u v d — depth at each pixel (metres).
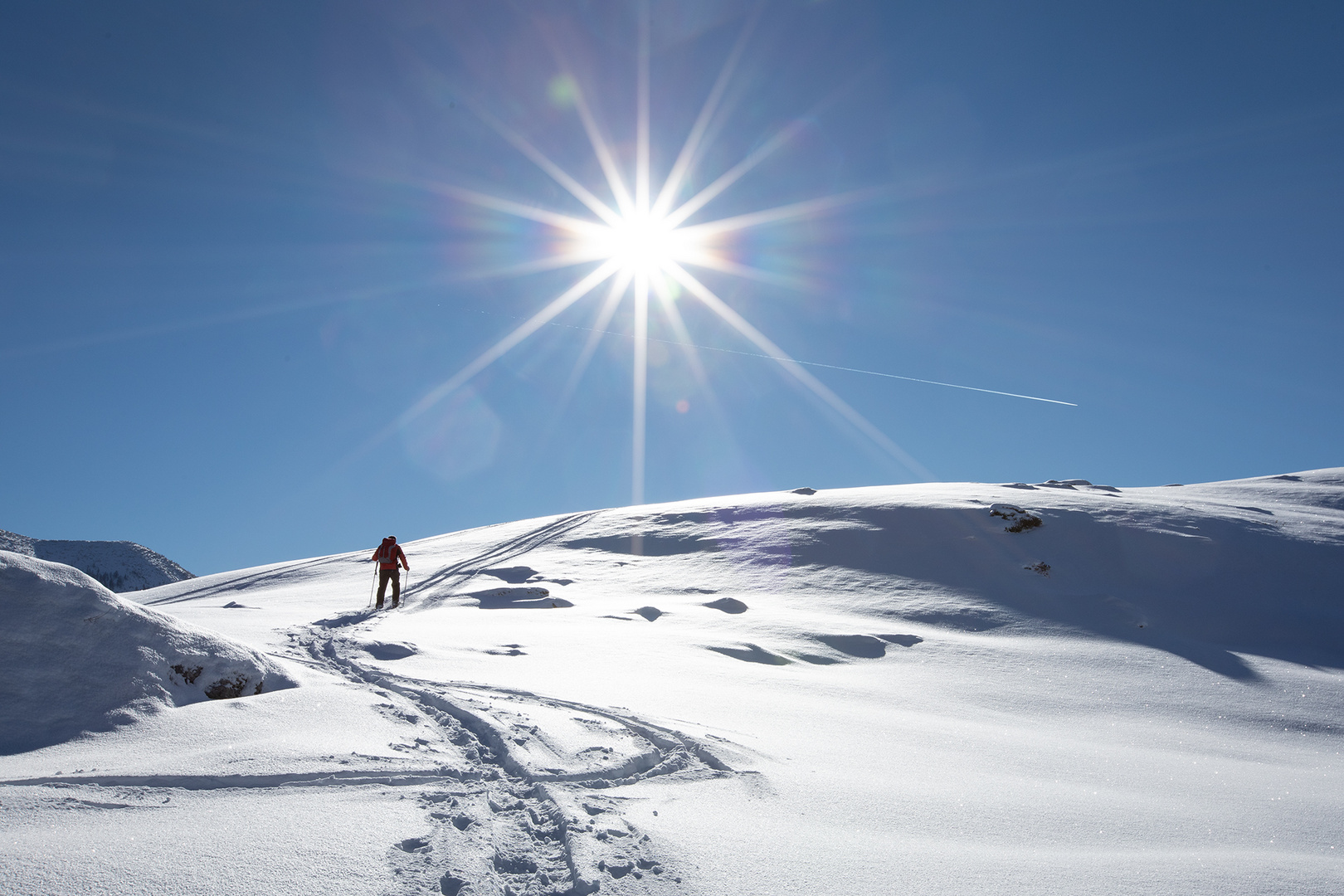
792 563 27.77
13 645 6.12
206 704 6.59
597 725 6.85
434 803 4.63
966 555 27.42
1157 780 7.50
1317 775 8.62
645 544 32.72
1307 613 22.05
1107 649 17.77
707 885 3.61
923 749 7.87
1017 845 4.78
